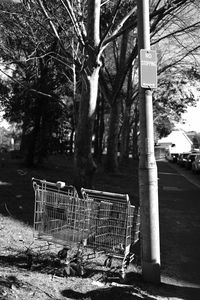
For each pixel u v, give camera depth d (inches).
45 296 208.4
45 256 272.2
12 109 836.6
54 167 929.5
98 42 495.2
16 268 246.4
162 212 578.6
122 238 249.8
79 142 516.4
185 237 425.7
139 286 254.2
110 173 1068.5
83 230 252.5
